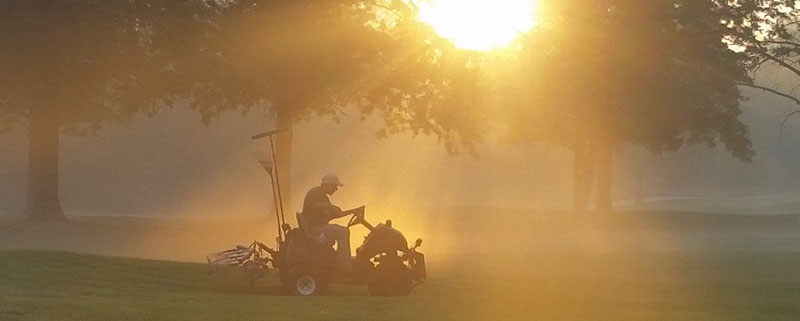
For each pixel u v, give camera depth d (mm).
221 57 38562
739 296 18031
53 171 40531
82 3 34156
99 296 14039
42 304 12406
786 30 36656
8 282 15047
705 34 41375
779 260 29875
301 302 14117
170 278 16938
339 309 13391
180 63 39219
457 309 14133
